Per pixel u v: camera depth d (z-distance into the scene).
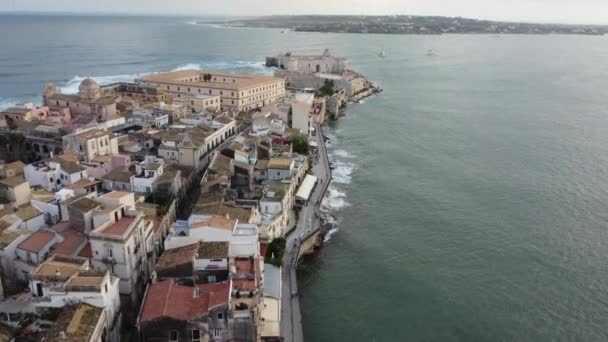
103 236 71.00
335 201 128.38
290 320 77.25
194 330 59.75
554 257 103.75
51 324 60.06
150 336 59.53
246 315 60.56
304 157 136.38
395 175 149.25
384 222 117.75
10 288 71.75
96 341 56.88
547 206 128.38
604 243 109.62
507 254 104.69
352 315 84.50
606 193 137.12
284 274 89.56
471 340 79.56
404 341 79.00
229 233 76.75
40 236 77.12
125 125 148.88
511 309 87.12
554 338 80.31
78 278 62.34
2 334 57.91
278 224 100.00
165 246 77.31
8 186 93.75
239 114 178.25
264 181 115.69
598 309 87.50
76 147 116.88
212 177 107.44
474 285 93.81
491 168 157.12
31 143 133.38
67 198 87.81
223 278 69.38
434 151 174.25
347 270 97.62
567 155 171.62
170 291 63.84
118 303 66.81
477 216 121.81
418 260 101.69
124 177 107.75
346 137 191.00
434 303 88.38
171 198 104.19
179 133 135.62
